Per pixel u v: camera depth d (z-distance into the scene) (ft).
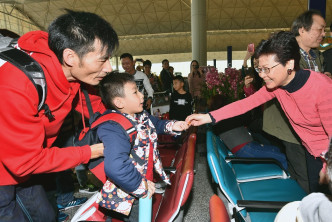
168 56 121.29
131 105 5.05
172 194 5.37
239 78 11.05
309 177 6.70
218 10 85.25
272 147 8.93
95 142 5.07
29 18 90.53
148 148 5.17
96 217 5.57
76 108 5.53
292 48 4.88
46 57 3.99
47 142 4.83
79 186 11.82
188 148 5.74
